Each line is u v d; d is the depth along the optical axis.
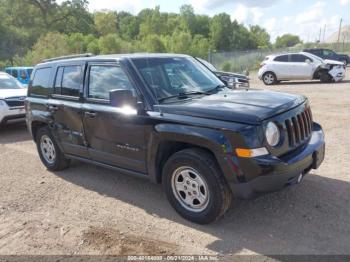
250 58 34.00
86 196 5.26
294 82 20.22
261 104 4.12
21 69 17.88
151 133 4.35
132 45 57.72
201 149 4.09
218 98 4.48
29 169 6.64
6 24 61.31
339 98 13.10
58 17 70.75
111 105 4.77
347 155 6.34
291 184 4.06
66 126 5.67
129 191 5.34
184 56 5.54
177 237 4.00
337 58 28.11
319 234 3.87
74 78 5.52
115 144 4.88
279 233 3.94
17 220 4.61
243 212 4.43
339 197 4.67
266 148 3.76
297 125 4.18
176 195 4.38
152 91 4.52
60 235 4.19
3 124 9.85
